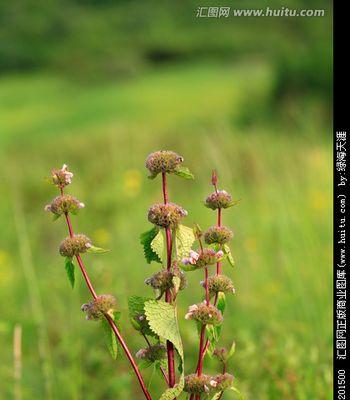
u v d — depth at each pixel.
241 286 6.89
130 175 12.04
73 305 6.28
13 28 79.19
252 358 5.24
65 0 84.56
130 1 87.75
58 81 65.38
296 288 6.21
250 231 8.23
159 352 3.07
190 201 11.08
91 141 17.58
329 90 23.00
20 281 7.17
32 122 41.44
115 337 3.05
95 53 73.88
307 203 7.98
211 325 2.97
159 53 76.19
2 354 5.79
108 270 6.91
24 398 5.29
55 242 10.04
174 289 2.92
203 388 2.97
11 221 8.95
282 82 23.83
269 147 10.37
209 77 55.22
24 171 14.29
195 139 15.12
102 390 5.43
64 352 5.92
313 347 5.22
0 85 64.69
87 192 12.28
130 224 9.38
